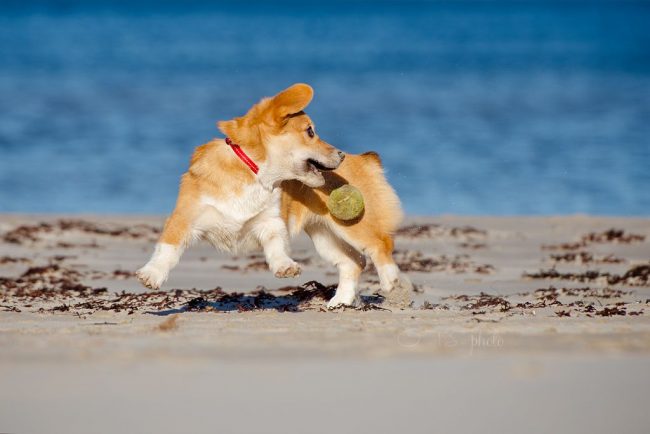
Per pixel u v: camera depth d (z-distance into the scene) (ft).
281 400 18.99
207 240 33.83
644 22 350.84
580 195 82.74
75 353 22.68
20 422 17.70
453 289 40.88
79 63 203.41
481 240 56.80
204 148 33.40
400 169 94.53
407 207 77.92
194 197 32.60
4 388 19.54
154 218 65.00
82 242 55.72
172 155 101.81
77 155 101.14
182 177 33.65
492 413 18.52
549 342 24.67
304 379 20.36
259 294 38.19
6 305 34.96
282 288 40.83
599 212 76.64
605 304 35.45
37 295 37.88
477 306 34.09
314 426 17.67
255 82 175.83
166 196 82.12
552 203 79.66
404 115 135.33
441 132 119.24
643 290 40.29
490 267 47.14
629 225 61.93
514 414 18.52
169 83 172.55
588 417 18.40
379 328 27.58
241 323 28.91
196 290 39.52
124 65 202.69
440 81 180.75
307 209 35.86
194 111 136.36
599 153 103.40
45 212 75.51
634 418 18.38
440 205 78.74
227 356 22.41
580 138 113.91
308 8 444.96
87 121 124.98
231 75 186.91
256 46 249.75
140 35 276.41
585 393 19.71
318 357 22.38
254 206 32.96
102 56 218.59
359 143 110.22
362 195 34.65
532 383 20.36
